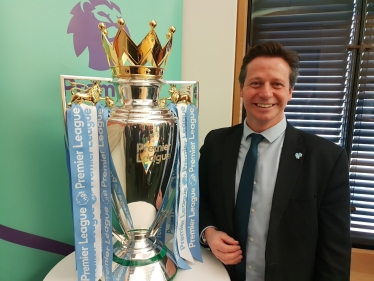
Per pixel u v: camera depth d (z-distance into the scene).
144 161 0.67
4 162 0.71
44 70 0.75
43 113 0.77
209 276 0.76
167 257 0.76
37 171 0.77
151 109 0.68
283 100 0.79
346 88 1.30
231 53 1.18
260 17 1.31
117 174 0.68
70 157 0.64
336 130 1.34
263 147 0.84
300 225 0.78
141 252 0.72
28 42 0.71
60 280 0.72
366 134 1.31
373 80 1.27
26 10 0.70
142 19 0.99
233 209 0.86
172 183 0.81
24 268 0.78
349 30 1.26
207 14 1.18
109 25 0.88
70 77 0.63
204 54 1.21
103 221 0.69
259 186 0.82
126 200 0.70
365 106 1.29
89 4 0.83
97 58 0.87
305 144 0.81
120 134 0.65
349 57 1.27
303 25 1.28
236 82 1.21
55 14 0.76
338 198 0.77
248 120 0.87
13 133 0.72
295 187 0.78
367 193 1.36
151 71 0.67
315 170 0.78
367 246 1.35
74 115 0.64
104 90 0.90
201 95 1.24
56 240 0.84
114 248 0.76
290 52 0.80
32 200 0.77
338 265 0.76
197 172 0.84
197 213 0.85
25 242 0.77
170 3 1.09
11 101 0.70
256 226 0.82
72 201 0.66
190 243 0.84
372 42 1.24
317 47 1.29
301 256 0.78
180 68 1.22
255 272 0.84
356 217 1.39
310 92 1.33
